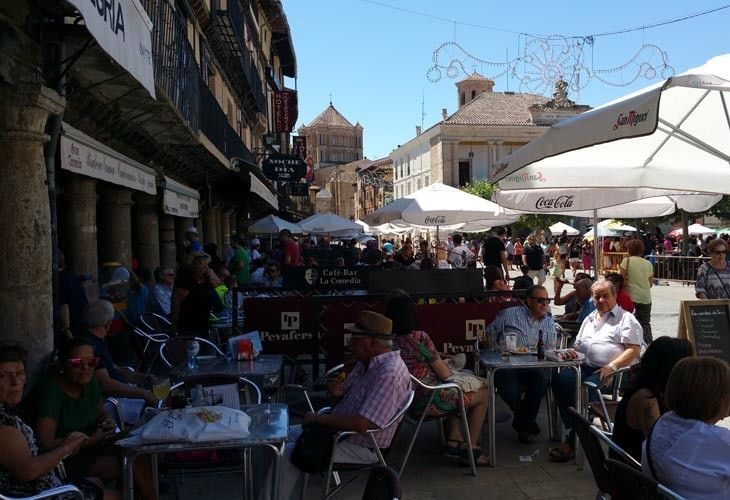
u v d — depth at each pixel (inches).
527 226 1804.9
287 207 1451.8
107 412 175.0
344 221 748.0
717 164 245.8
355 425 151.6
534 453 215.9
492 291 272.5
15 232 185.0
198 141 429.4
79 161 233.3
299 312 276.4
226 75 805.2
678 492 107.3
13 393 128.3
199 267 289.1
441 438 224.5
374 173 3361.2
